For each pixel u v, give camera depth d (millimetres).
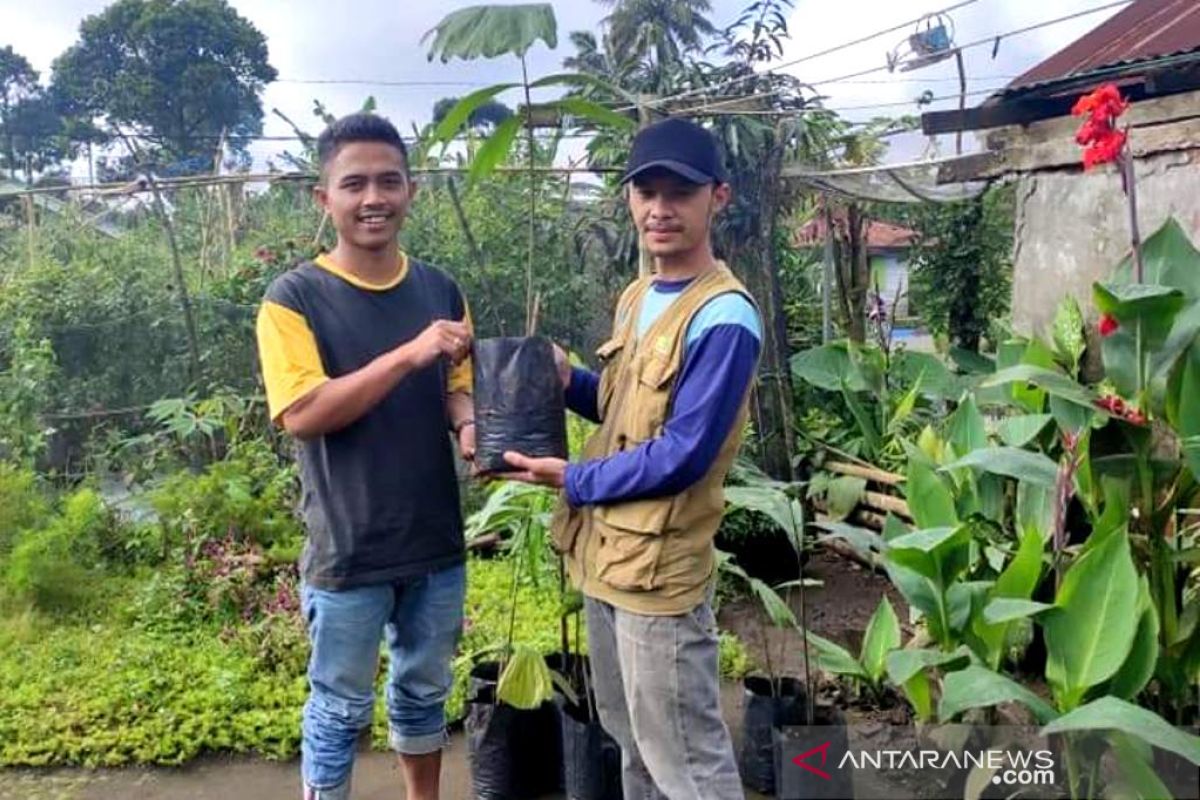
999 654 2596
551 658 3061
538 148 5828
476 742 2826
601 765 2695
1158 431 3232
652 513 1893
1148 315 2494
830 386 4844
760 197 5031
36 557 4312
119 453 5680
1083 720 1815
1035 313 4219
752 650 3957
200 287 6523
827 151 5738
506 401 1995
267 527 4559
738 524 4613
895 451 4789
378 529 2229
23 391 5512
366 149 2145
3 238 8336
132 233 8312
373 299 2234
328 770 2342
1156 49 3732
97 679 3508
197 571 4266
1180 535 2834
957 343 7336
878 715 3027
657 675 1936
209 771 3080
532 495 2965
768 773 2865
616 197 5555
